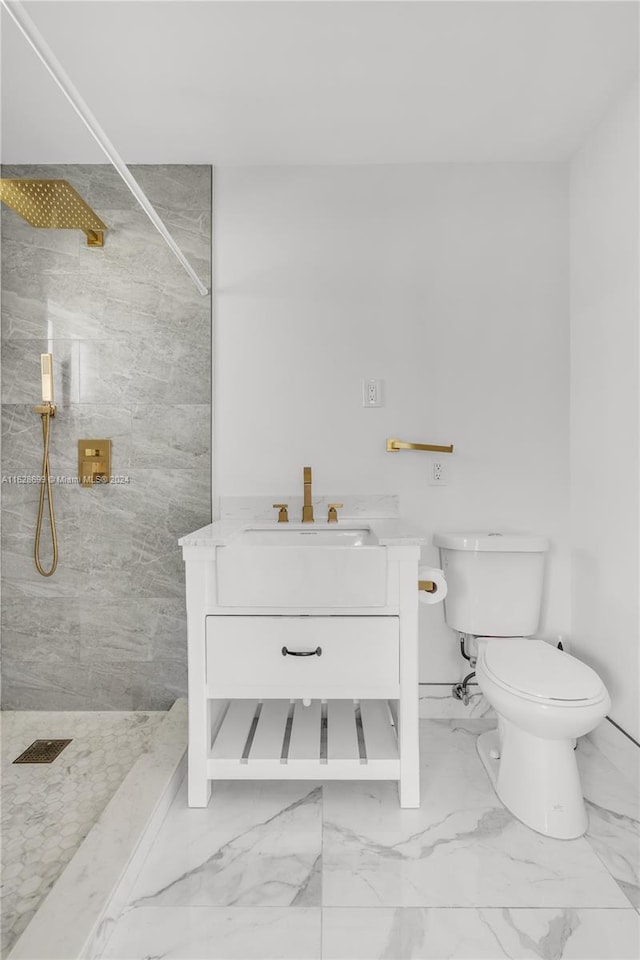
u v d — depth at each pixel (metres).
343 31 1.60
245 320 2.31
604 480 2.06
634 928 1.26
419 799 1.71
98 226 2.17
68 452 2.32
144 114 1.97
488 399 2.31
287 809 1.70
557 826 1.56
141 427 2.31
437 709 2.33
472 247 2.32
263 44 1.65
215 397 2.32
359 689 1.70
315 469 2.31
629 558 1.90
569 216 2.30
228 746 1.79
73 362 2.31
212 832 1.59
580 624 2.24
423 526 2.32
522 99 1.92
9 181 1.83
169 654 2.33
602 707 1.51
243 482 2.31
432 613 2.32
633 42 1.66
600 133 2.05
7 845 1.51
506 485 2.32
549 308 2.31
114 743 2.07
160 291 2.30
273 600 1.69
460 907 1.32
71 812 1.66
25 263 2.31
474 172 2.31
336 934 1.25
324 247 2.31
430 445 2.28
